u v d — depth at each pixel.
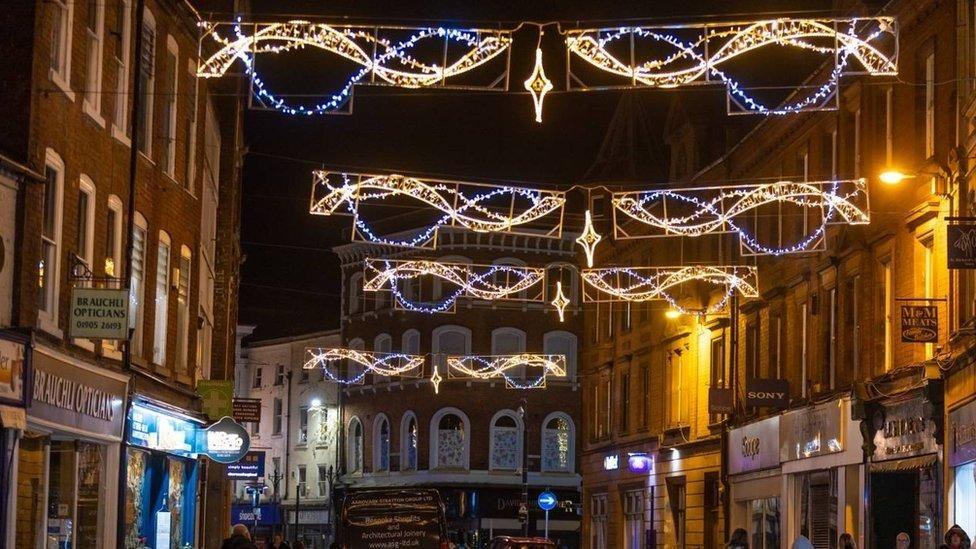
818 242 36.25
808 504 37.62
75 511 22.72
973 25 26.64
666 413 51.22
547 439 74.06
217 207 39.03
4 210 19.06
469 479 72.69
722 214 32.72
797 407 38.44
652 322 53.19
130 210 24.98
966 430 26.22
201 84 31.42
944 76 28.34
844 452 34.62
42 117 20.17
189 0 30.48
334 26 19.03
